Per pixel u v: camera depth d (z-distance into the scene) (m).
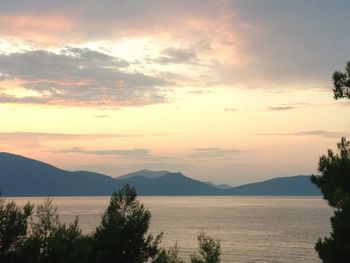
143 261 26.59
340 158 15.48
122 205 26.58
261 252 93.19
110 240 25.19
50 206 26.39
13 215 24.62
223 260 83.25
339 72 16.19
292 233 133.00
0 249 24.20
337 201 14.40
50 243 24.70
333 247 14.22
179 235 124.50
